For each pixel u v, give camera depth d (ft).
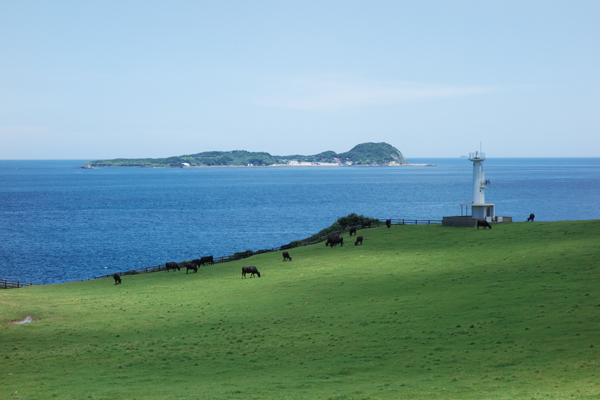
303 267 220.64
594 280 145.38
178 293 191.21
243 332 131.64
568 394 74.08
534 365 90.38
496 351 100.07
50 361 114.11
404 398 78.38
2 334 142.20
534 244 211.20
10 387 94.99
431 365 96.37
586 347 95.76
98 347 124.88
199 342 124.88
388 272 193.16
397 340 114.21
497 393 77.36
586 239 208.33
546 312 120.67
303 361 105.19
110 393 89.35
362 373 95.04
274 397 82.38
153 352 118.42
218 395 85.10
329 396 81.35
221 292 185.98
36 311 169.68
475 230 259.39
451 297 146.82
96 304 179.42
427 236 259.39
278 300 165.99
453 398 76.54
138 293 197.36
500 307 130.21
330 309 148.66
